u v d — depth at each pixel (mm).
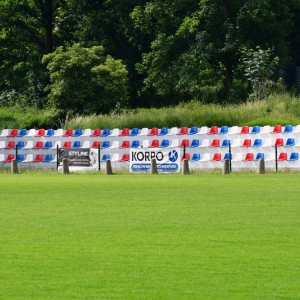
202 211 33062
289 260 22406
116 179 55188
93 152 67562
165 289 19266
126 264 21969
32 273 21031
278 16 102188
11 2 114688
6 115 91125
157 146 71438
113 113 86062
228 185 47219
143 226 28719
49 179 56219
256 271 21078
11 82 115250
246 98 93562
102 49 92875
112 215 32031
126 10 108938
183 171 61344
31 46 119562
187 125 81125
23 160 76688
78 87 89062
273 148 65562
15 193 43125
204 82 96438
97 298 18500
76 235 26812
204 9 98312
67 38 120312
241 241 25344
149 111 87375
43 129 81438
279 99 83500
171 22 100812
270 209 33562
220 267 21547
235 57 98312
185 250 23891
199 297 18500
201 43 96875
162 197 39594
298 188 44219
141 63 109375
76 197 40250
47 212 33375
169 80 98500
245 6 96875
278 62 96438
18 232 27562
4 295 18844
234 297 18500
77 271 21188
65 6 118875
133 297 18562
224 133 68438
